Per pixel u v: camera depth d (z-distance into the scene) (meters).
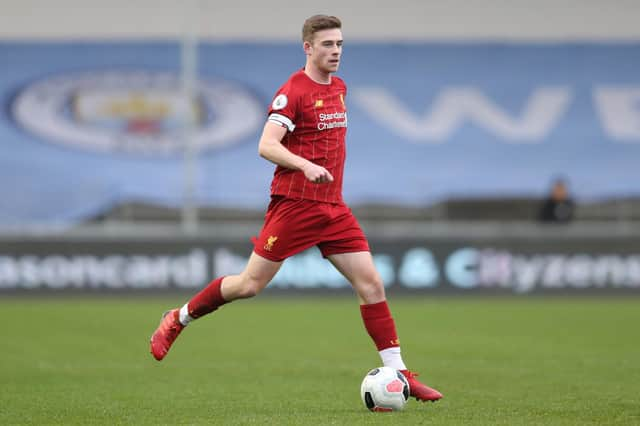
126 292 69.56
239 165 89.81
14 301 67.25
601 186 88.44
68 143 90.81
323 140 22.11
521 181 89.81
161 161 90.19
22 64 95.19
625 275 71.50
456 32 98.81
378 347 23.30
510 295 71.31
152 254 69.62
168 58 96.44
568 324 51.25
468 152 91.94
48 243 69.12
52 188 86.12
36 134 91.12
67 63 95.56
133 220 82.00
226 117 93.50
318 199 22.08
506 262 71.38
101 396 25.97
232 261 70.06
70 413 22.69
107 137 91.75
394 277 70.94
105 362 34.91
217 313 59.00
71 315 56.16
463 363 34.47
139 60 96.12
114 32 97.38
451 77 96.50
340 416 21.56
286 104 21.70
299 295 70.12
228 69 96.44
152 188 86.81
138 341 42.66
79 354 37.62
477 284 71.25
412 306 63.88
